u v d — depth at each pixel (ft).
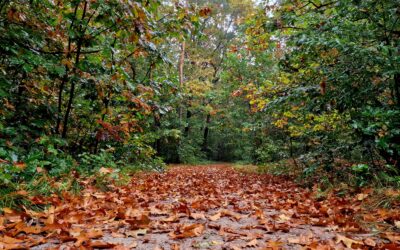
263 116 37.01
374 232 7.34
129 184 15.99
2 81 13.23
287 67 19.76
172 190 16.51
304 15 18.40
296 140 30.81
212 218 8.98
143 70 25.52
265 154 35.63
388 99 15.49
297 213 10.04
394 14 13.48
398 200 9.70
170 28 15.67
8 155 10.32
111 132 16.44
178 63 63.72
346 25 14.32
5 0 12.64
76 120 19.17
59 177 12.21
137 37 13.12
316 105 16.57
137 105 16.69
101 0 12.11
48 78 16.44
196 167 51.19
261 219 8.85
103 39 16.07
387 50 12.30
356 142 14.75
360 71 13.60
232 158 84.58
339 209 9.79
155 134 40.70
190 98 66.23
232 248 6.18
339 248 6.09
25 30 13.56
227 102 62.34
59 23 15.23
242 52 38.11
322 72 15.38
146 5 14.24
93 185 13.10
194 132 72.59
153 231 7.41
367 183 12.87
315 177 18.43
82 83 15.33
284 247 6.26
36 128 15.10
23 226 6.89
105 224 8.00
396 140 13.11
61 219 7.95
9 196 8.34
